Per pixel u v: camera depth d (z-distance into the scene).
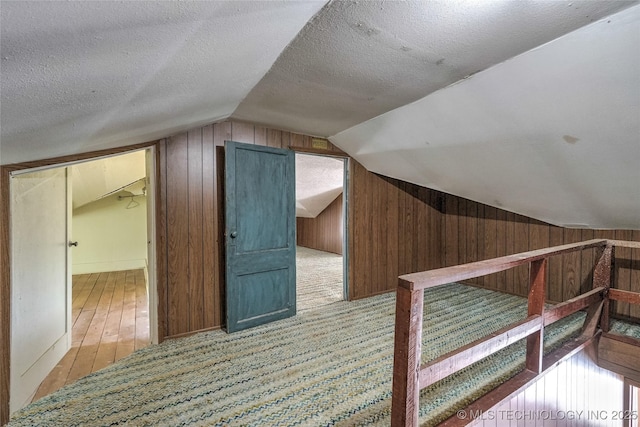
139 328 3.16
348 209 3.87
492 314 3.41
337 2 1.15
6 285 1.75
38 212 2.14
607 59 1.37
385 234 4.20
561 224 3.48
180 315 2.83
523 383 1.99
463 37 1.40
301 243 9.12
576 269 3.50
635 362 2.54
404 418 1.37
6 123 1.13
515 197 3.15
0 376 1.72
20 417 1.80
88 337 2.94
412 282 1.35
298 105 2.41
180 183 2.80
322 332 2.96
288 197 3.30
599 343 2.72
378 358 2.47
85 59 0.89
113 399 1.95
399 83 1.95
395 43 1.46
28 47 0.73
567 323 3.04
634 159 1.88
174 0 0.77
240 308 2.97
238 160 2.92
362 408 1.88
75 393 2.02
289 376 2.21
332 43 1.45
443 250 4.79
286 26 1.24
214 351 2.57
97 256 5.67
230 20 1.00
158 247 2.69
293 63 1.68
